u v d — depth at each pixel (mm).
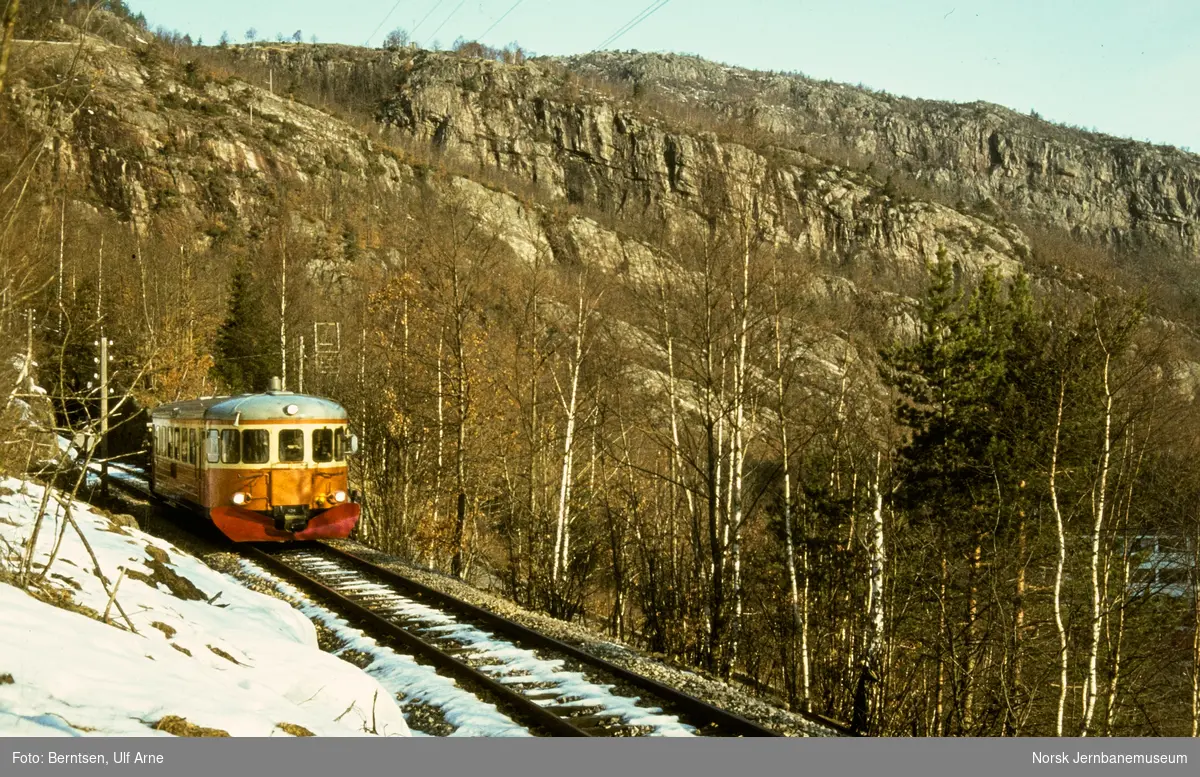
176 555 12594
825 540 24047
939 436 24984
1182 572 22922
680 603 20516
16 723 4730
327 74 194250
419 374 25406
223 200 104938
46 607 6992
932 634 22203
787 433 22797
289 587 14461
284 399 18203
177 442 21141
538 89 183125
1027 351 24812
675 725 8305
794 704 19078
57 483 20422
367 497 28047
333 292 51750
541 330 24469
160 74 123062
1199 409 21938
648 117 174125
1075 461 22188
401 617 12453
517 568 24328
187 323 43875
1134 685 23359
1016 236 115625
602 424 23953
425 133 179000
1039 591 22922
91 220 75062
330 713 7012
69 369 26812
